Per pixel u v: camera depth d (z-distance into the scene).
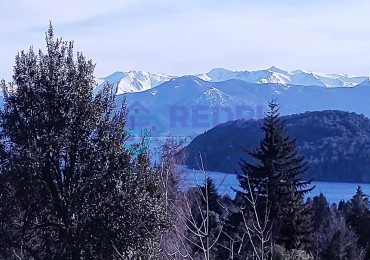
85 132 16.94
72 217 16.53
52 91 16.83
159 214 15.41
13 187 16.47
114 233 15.96
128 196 16.27
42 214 16.69
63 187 16.78
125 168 16.69
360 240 36.66
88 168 16.73
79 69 17.28
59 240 16.67
